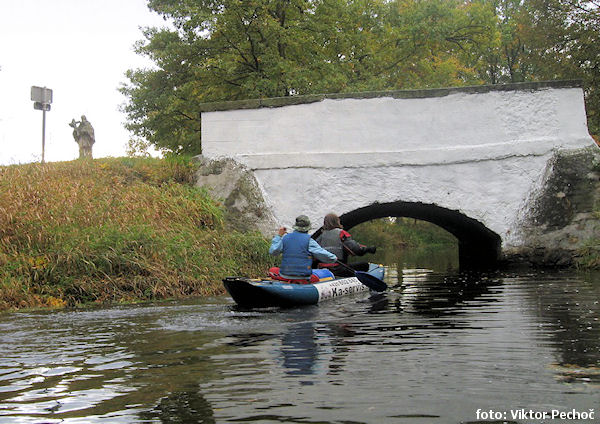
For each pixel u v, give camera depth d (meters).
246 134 14.45
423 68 29.94
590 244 12.96
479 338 5.22
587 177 13.56
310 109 14.16
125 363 4.54
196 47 23.86
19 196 11.66
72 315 7.48
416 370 4.11
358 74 26.91
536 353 4.55
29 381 4.04
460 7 35.72
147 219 11.69
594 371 3.98
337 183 14.02
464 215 13.94
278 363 4.41
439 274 13.62
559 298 7.96
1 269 9.46
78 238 10.15
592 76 25.94
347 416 3.16
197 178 14.49
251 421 3.11
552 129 13.84
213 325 6.32
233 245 12.32
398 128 14.02
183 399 3.53
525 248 13.55
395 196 13.93
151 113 24.22
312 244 8.52
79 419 3.21
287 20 24.97
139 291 9.54
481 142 13.89
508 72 38.88
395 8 27.83
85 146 19.03
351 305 7.91
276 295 7.62
